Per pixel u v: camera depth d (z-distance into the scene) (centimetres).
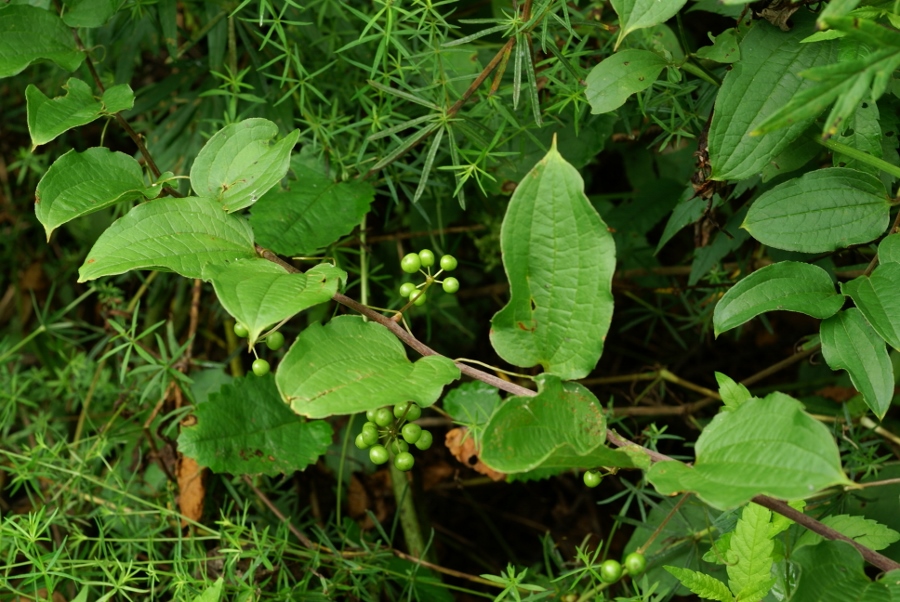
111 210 122
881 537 84
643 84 89
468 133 94
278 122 107
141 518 104
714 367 120
